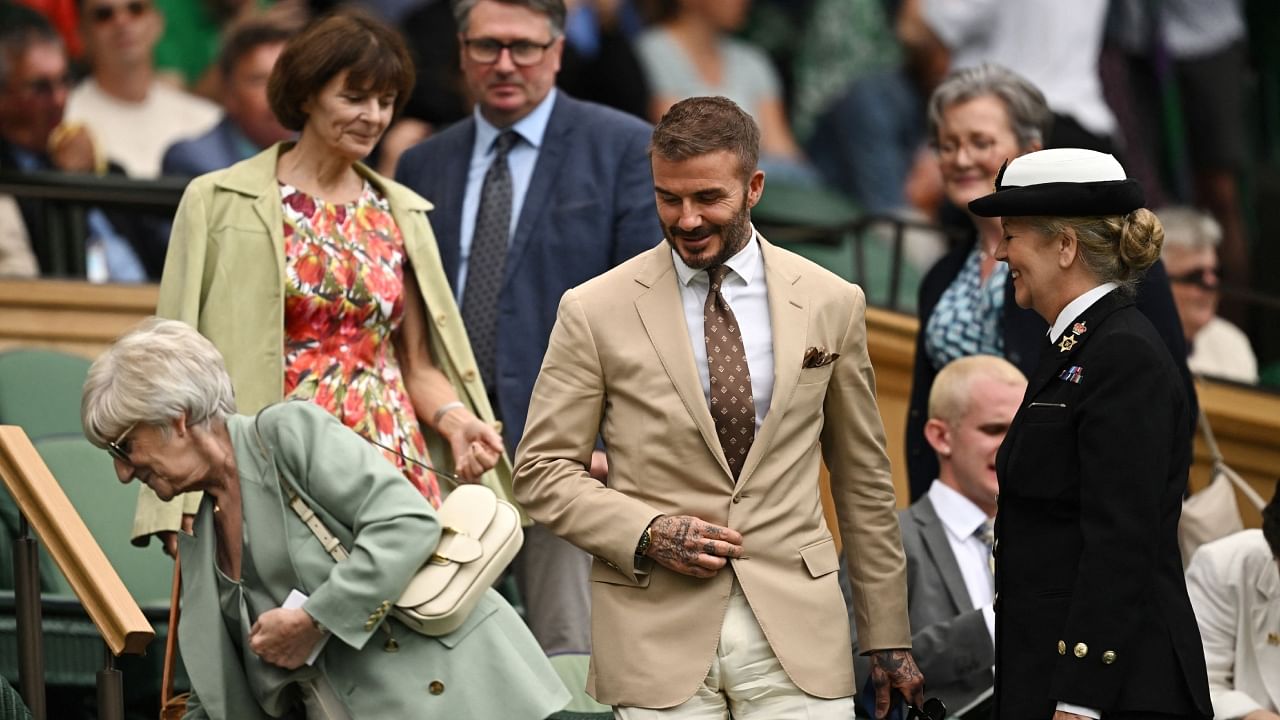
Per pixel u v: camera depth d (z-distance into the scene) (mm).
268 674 11844
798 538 11688
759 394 11672
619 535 11406
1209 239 22156
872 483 12117
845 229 23031
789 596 11539
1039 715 10922
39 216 21922
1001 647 11211
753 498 11555
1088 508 10758
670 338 11648
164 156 22562
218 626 11852
